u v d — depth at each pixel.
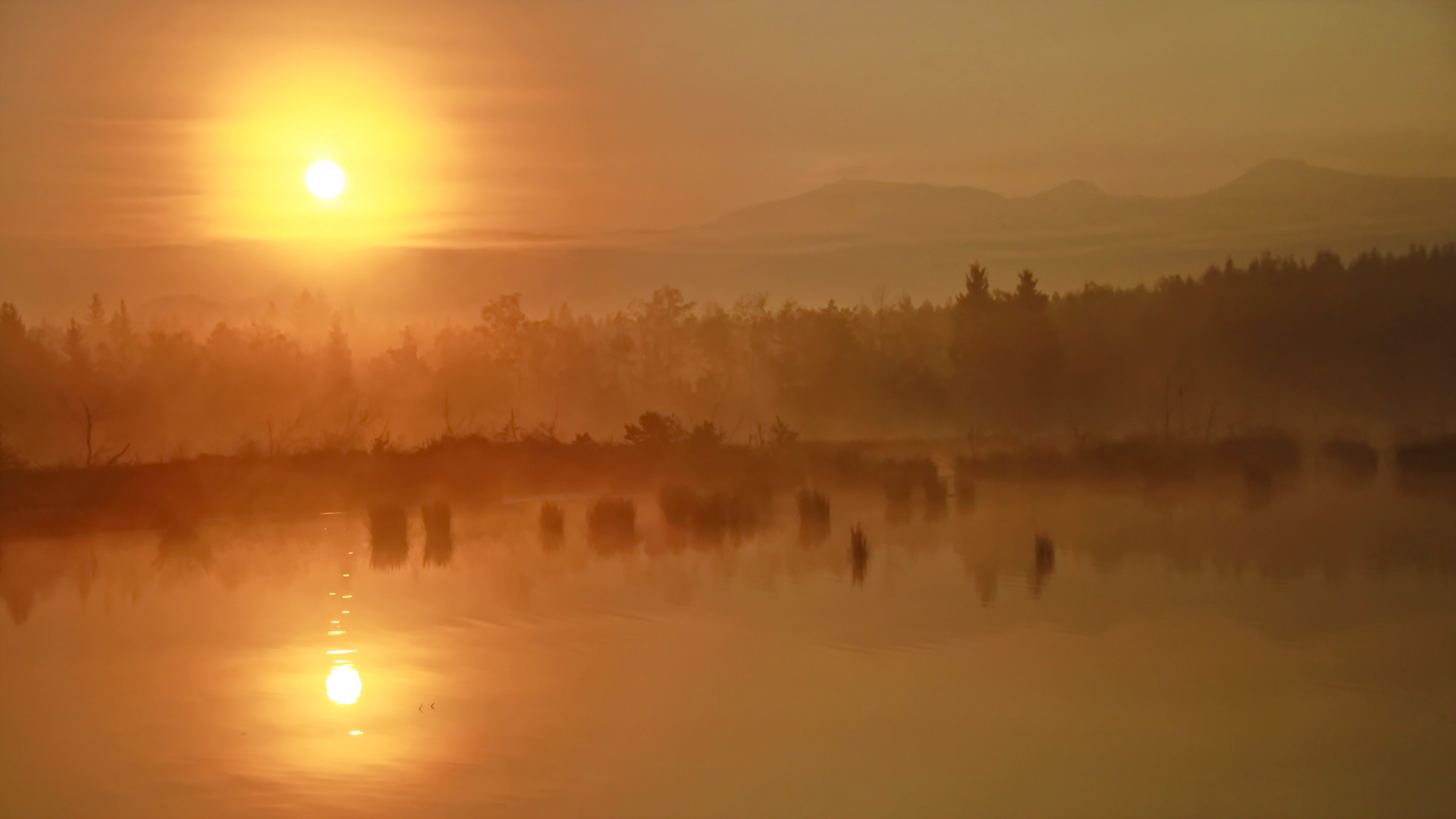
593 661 17.20
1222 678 15.88
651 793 11.96
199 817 11.47
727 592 22.27
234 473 39.31
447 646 18.31
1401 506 33.06
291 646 18.48
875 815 11.48
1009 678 16.09
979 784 12.22
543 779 12.49
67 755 13.45
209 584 24.27
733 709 14.87
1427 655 16.75
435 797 11.93
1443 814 11.41
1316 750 13.17
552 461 45.56
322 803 11.84
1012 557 25.70
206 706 15.31
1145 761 12.91
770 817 11.46
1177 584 22.28
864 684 15.83
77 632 19.84
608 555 26.83
